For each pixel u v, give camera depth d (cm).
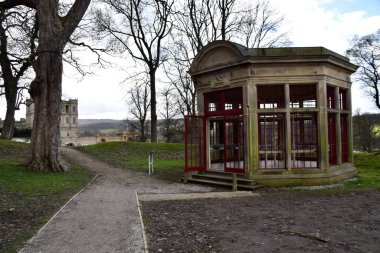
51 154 1758
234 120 1633
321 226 811
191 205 1073
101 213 934
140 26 3456
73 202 1083
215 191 1361
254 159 1412
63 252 627
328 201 1110
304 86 1484
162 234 750
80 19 1833
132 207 1015
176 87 4247
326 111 1438
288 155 1423
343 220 866
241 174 1452
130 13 3406
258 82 1422
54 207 1011
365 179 1551
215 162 1827
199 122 1641
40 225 815
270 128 1619
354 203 1073
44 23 1731
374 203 1070
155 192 1332
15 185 1315
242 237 729
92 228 784
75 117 9275
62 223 827
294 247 662
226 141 1625
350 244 677
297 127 1667
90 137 9050
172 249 652
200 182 1557
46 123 1759
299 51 1426
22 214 914
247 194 1257
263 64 1421
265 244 682
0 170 1609
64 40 1781
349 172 1619
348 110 1684
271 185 1396
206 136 1653
